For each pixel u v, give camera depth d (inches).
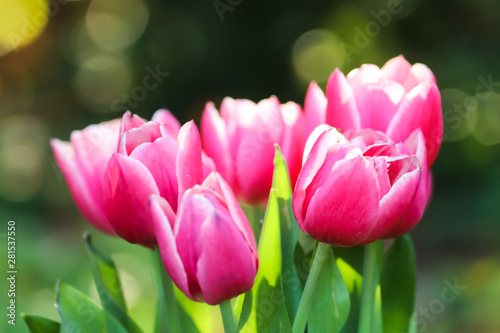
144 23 159.3
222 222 23.8
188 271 24.2
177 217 24.2
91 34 170.1
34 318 27.6
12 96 169.9
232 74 155.6
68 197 148.9
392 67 27.5
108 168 25.1
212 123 28.1
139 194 25.0
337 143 25.1
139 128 25.5
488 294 84.6
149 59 157.9
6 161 151.1
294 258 28.3
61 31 170.4
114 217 25.5
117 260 71.5
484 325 81.6
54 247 97.2
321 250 25.8
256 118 27.8
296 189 25.3
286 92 155.0
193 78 155.9
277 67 154.3
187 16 154.6
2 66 170.2
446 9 133.4
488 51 131.8
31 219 137.0
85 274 78.4
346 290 27.3
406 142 26.0
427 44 136.7
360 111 26.6
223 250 23.8
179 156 24.7
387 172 25.1
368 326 26.9
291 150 27.6
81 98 169.3
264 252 26.2
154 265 28.0
